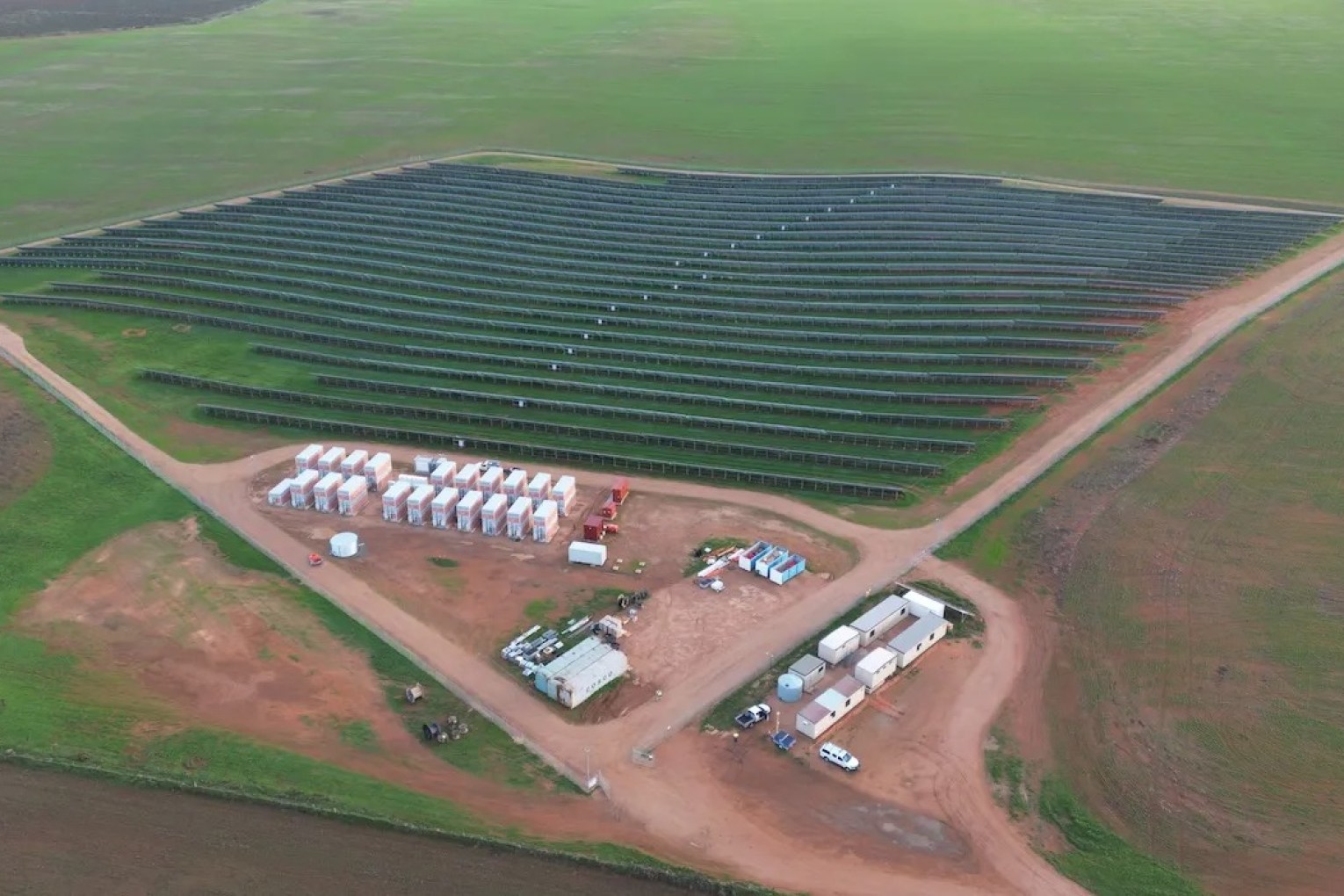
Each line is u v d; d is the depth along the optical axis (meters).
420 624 97.69
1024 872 71.31
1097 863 71.94
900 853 72.88
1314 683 87.88
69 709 85.44
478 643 95.12
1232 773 79.19
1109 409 134.12
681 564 106.75
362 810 74.94
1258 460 121.44
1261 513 111.56
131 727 83.56
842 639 91.56
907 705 86.94
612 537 111.44
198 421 137.25
